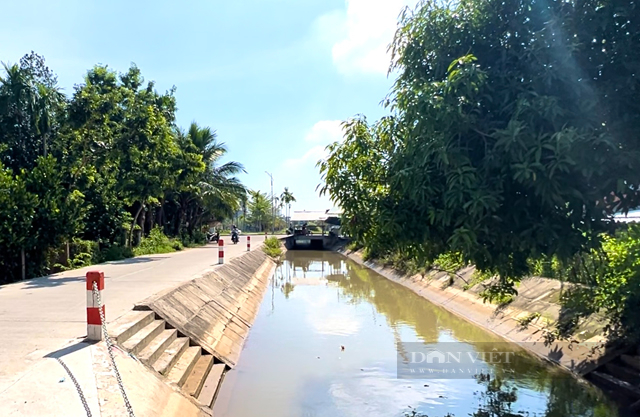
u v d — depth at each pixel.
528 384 8.29
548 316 10.62
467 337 11.84
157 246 26.16
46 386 4.93
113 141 19.09
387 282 24.11
